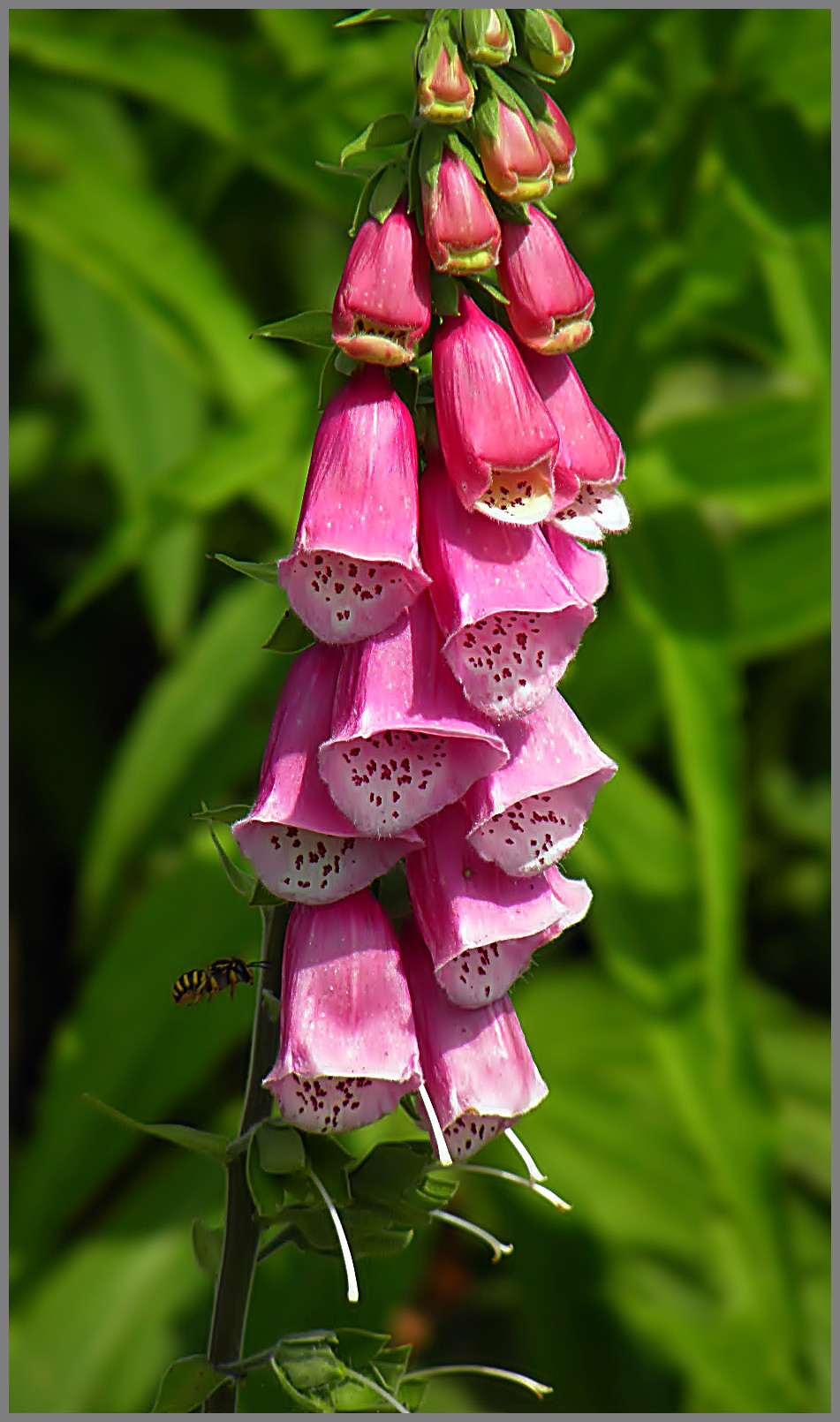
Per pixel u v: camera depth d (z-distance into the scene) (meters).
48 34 1.13
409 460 0.91
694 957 1.17
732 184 1.13
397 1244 0.95
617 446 0.93
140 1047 1.22
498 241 0.90
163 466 1.35
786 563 1.28
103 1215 1.29
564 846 0.93
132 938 1.22
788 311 1.13
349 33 1.14
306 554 0.91
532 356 0.93
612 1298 1.28
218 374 1.16
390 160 0.91
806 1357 1.18
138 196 1.17
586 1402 1.29
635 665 1.28
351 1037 0.92
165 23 1.17
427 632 0.92
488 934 0.93
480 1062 0.94
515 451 0.91
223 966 1.00
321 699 0.93
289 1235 0.96
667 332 1.17
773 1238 1.14
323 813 0.92
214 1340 0.96
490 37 0.90
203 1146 0.95
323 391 0.92
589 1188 1.28
